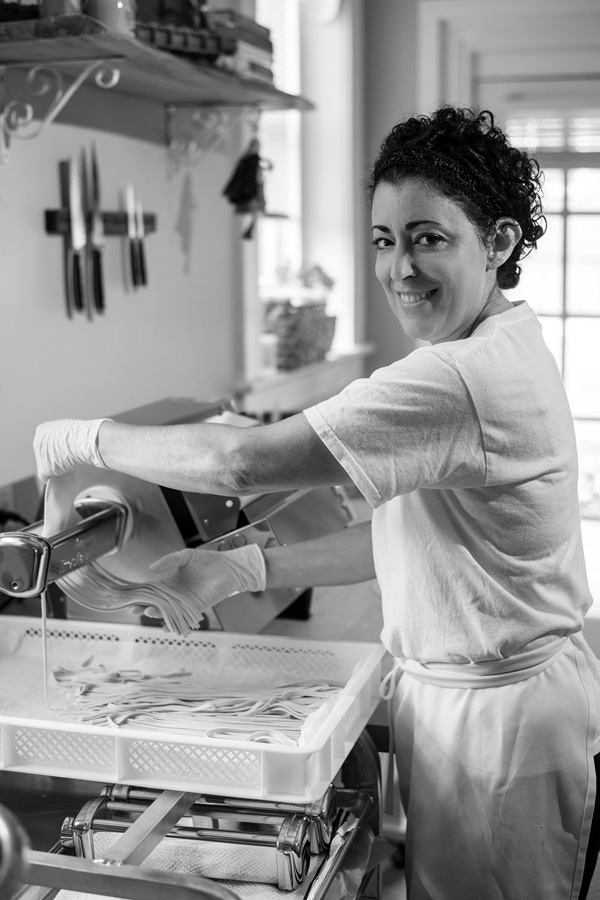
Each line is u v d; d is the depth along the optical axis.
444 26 4.18
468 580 1.27
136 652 1.57
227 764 1.16
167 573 1.44
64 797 1.32
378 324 4.49
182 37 2.19
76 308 2.27
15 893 1.00
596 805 1.36
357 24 4.15
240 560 1.47
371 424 1.15
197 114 2.77
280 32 4.00
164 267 2.73
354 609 1.96
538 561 1.28
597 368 4.30
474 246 1.23
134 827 1.08
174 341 2.81
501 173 1.24
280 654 1.51
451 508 1.26
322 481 1.19
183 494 1.53
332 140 4.17
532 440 1.23
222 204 3.12
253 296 3.37
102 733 1.17
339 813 1.29
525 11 4.05
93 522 1.42
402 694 1.38
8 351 2.03
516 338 1.25
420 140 1.22
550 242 4.26
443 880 1.34
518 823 1.30
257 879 1.17
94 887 0.94
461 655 1.29
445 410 1.16
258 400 3.43
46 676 1.32
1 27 1.71
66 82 2.16
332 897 1.14
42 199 2.12
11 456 2.04
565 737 1.30
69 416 2.27
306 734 1.18
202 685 1.45
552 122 4.19
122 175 2.48
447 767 1.32
